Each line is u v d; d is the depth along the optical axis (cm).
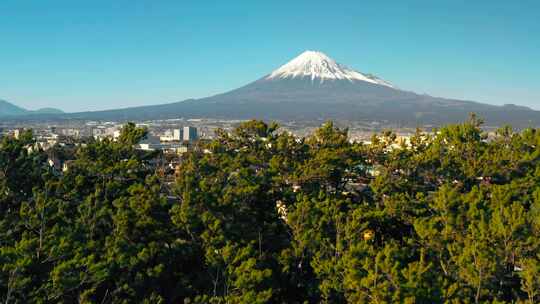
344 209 3975
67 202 3500
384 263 2627
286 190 4066
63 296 2717
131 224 3189
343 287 2919
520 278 2944
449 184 4091
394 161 4347
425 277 2675
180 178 3853
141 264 2955
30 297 2527
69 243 2767
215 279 3072
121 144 4447
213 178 4050
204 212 3322
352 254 2875
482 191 3656
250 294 2692
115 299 2781
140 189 3494
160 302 2836
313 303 3331
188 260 3256
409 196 3941
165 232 3281
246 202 3778
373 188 4169
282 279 3309
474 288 2758
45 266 2702
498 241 2903
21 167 3941
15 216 3275
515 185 3941
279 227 3819
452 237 3119
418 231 3198
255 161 4503
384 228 3900
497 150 4500
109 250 2820
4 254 2545
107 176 4053
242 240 3278
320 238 3238
